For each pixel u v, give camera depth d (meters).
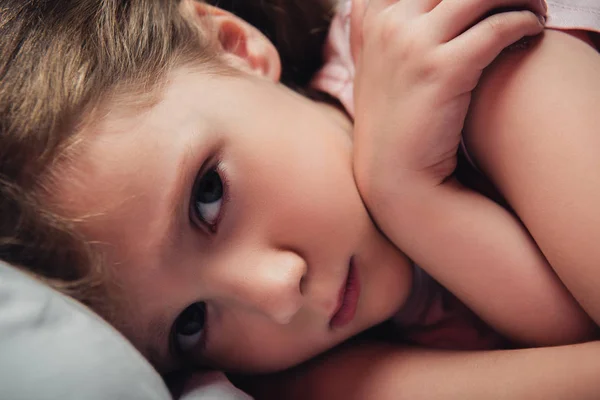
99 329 0.29
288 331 0.35
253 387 0.38
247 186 0.34
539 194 0.31
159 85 0.34
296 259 0.33
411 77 0.33
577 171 0.30
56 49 0.34
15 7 0.35
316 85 0.42
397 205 0.34
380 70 0.34
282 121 0.35
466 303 0.35
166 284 0.33
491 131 0.32
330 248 0.34
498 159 0.32
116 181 0.32
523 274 0.33
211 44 0.39
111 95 0.33
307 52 0.44
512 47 0.32
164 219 0.32
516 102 0.32
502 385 0.32
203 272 0.33
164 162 0.32
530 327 0.33
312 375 0.37
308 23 0.44
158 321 0.35
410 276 0.36
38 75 0.33
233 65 0.38
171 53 0.36
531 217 0.32
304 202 0.34
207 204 0.34
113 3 0.36
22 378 0.27
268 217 0.34
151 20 0.37
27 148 0.32
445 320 0.39
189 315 0.36
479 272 0.33
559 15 0.35
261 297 0.33
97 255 0.32
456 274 0.34
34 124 0.32
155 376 0.29
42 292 0.29
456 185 0.34
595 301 0.31
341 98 0.41
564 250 0.31
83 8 0.36
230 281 0.33
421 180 0.33
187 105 0.34
